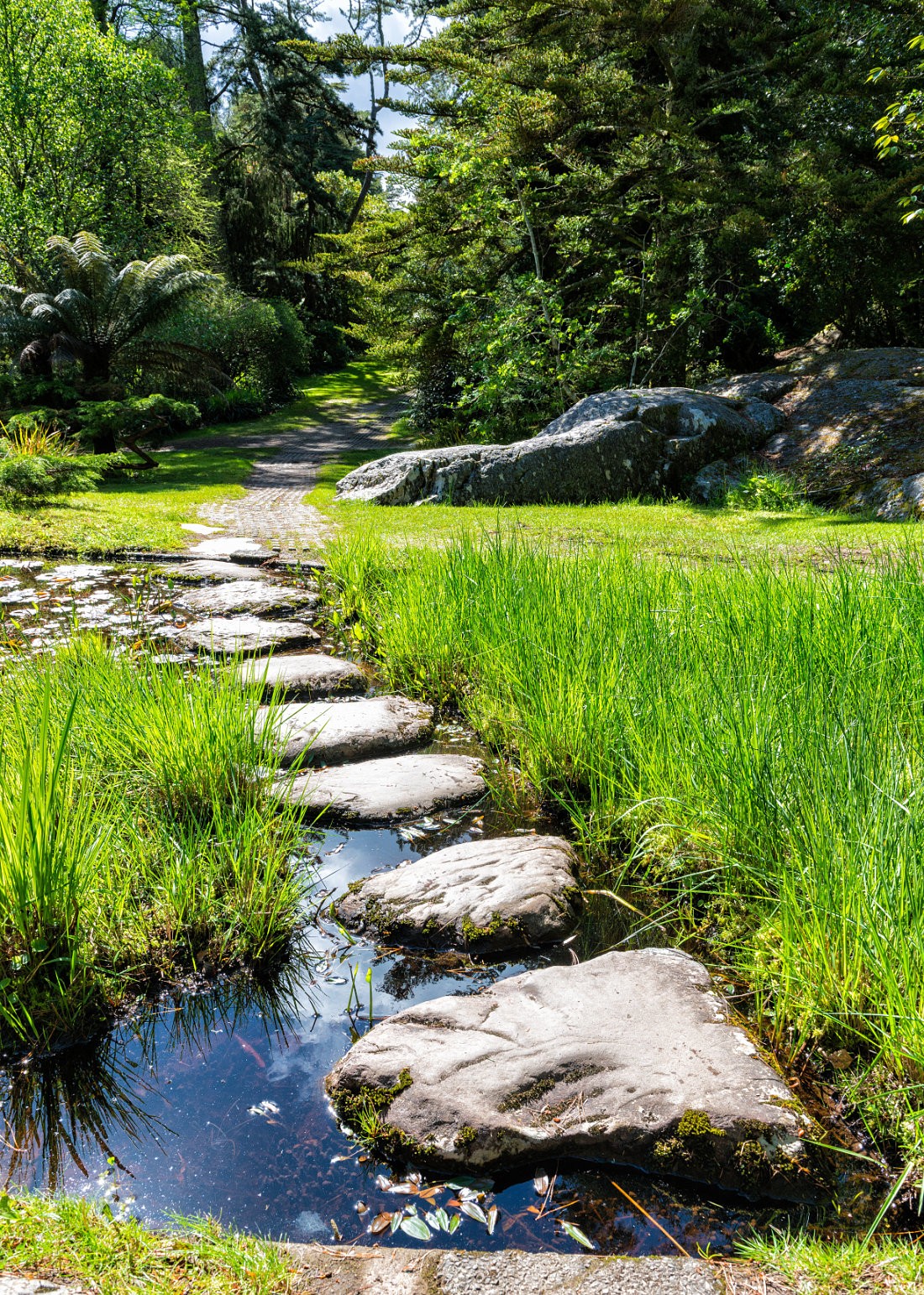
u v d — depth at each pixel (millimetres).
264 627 6219
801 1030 2271
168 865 3008
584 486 12766
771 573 5395
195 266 29031
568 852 3318
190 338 30172
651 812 3410
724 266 17484
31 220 24984
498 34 18094
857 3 16875
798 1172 1877
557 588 5344
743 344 19484
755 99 18141
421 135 18453
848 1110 2092
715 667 3994
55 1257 1534
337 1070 2203
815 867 2555
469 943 2824
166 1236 1654
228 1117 2135
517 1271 1606
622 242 18688
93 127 26281
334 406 35312
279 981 2709
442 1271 1600
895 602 4555
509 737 4383
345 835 3592
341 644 6074
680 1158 1922
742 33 17609
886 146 11625
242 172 41812
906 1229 1778
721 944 2801
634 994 2395
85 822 2842
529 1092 2055
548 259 19109
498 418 17109
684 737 3480
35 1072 2318
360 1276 1588
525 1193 1890
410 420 24406
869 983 2268
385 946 2891
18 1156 2008
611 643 4418
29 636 5816
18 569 8242
